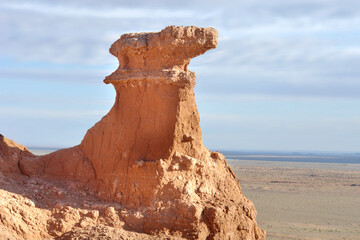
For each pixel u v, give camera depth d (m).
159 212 12.52
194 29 13.17
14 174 13.62
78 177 14.00
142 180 12.97
